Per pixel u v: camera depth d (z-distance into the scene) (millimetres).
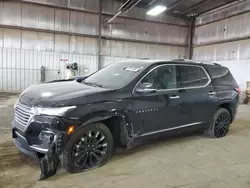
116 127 3176
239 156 3572
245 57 11148
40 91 2953
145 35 13797
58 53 11938
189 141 4223
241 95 11156
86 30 12359
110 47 13039
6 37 10844
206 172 2961
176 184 2623
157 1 12195
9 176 2652
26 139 2672
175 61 3811
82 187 2471
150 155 3467
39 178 2621
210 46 13492
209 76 4246
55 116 2535
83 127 2746
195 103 3895
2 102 8008
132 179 2699
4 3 10586
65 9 11734
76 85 3266
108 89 3027
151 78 3418
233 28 11867
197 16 14492
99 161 2953
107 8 12664
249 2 10891
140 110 3182
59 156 2637
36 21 11258
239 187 2605
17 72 11258
